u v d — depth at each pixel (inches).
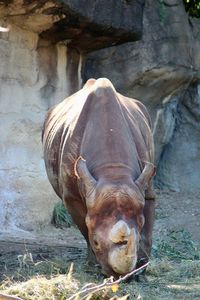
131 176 401.4
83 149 428.5
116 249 371.2
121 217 378.0
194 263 502.3
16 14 636.1
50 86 689.0
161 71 788.0
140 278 441.1
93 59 779.4
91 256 453.1
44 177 674.8
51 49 688.4
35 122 670.5
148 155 457.7
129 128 442.3
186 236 642.8
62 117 484.1
